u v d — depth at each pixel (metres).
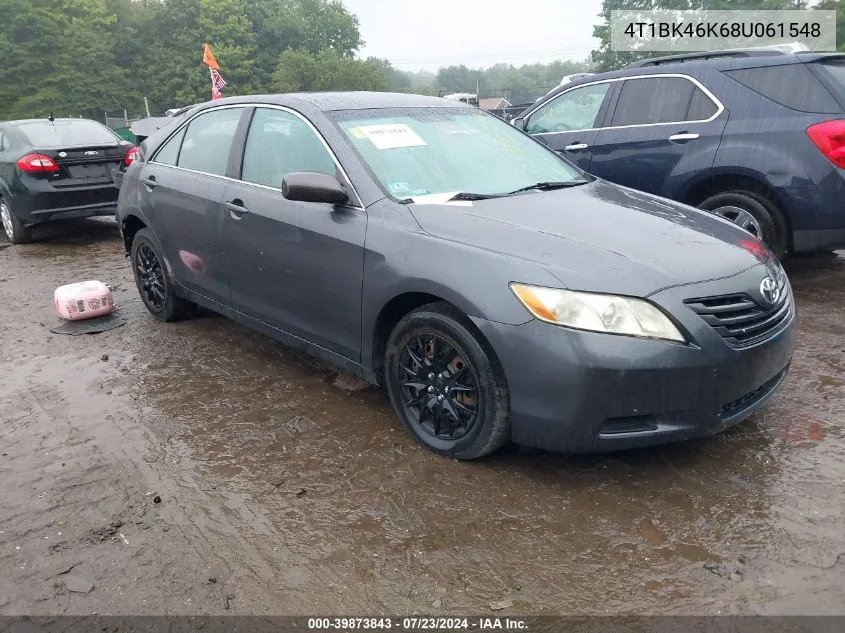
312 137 3.75
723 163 5.45
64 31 55.03
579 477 2.98
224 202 4.16
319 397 3.91
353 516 2.78
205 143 4.57
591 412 2.70
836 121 4.96
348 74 73.06
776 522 2.62
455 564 2.49
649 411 2.70
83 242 9.01
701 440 3.24
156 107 65.31
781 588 2.30
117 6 64.06
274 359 4.52
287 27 79.06
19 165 8.40
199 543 2.66
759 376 2.89
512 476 3.01
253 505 2.88
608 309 2.66
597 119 6.31
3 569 2.55
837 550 2.46
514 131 4.44
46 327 5.37
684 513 2.71
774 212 5.34
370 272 3.27
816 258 6.31
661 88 5.91
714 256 2.98
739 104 5.43
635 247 2.95
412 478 3.03
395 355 3.28
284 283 3.80
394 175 3.53
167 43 67.44
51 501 2.97
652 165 5.88
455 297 2.92
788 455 3.08
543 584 2.38
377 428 3.51
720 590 2.30
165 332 5.11
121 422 3.68
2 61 51.75
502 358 2.81
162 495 2.98
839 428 3.29
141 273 5.35
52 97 52.72
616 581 2.37
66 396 4.04
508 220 3.17
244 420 3.66
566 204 3.48
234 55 67.12
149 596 2.39
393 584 2.40
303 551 2.59
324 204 3.55
